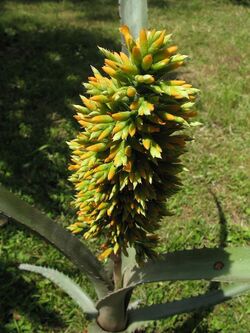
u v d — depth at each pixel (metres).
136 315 2.34
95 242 3.40
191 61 6.43
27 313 2.91
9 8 8.16
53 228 1.94
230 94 5.46
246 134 4.84
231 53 6.80
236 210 3.89
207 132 4.83
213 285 3.10
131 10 1.98
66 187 3.91
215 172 4.25
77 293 2.44
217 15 8.61
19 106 4.98
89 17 7.97
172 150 1.59
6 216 1.84
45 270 2.48
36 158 4.17
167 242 3.48
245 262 1.83
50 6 8.52
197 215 3.79
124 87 1.45
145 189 1.62
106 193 1.66
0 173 3.96
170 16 8.34
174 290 3.09
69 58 6.15
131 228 1.78
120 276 2.07
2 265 3.19
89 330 2.36
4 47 6.30
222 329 2.88
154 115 1.45
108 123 1.52
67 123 4.75
